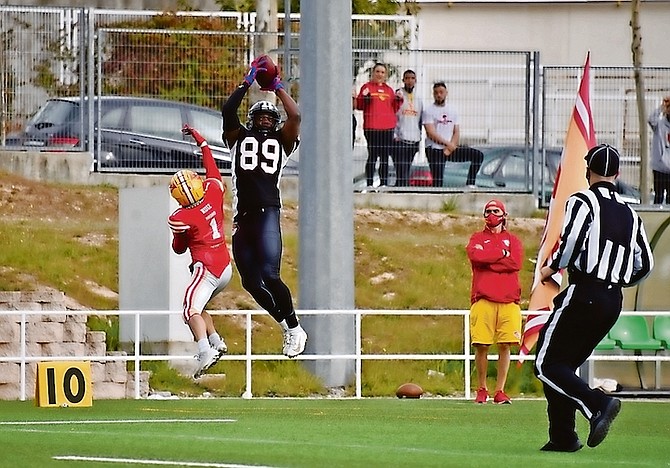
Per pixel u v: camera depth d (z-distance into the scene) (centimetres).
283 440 3138
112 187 6888
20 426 3444
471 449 3042
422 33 9638
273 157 3619
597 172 2927
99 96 6988
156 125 7000
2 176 6769
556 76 7194
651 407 4594
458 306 6309
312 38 5369
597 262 2883
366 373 5316
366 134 6925
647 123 7200
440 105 6994
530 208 7056
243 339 5806
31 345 4966
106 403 4425
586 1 10656
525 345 5000
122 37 7031
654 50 10594
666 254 5459
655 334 5350
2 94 6956
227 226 6631
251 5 8800
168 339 5225
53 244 6400
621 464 2781
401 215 6875
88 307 6028
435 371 5525
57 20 7019
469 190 7031
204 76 7075
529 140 7144
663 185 6994
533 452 2988
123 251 5334
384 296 6309
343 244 5350
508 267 4609
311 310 5141
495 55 7175
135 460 2633
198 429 3422
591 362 5072
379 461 2723
